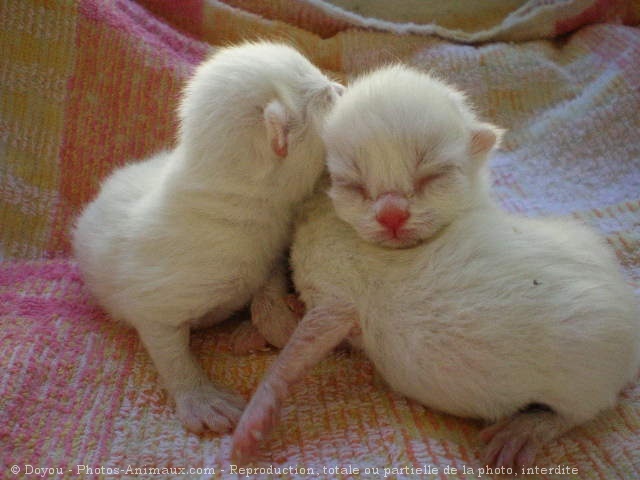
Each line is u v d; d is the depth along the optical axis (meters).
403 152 0.14
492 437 0.14
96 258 0.18
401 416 0.14
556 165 0.24
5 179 0.21
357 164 0.15
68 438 0.14
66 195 0.22
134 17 0.24
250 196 0.16
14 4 0.22
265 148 0.16
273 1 0.27
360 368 0.16
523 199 0.23
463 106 0.17
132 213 0.18
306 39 0.26
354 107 0.15
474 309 0.14
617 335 0.14
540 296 0.14
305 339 0.15
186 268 0.16
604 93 0.25
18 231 0.21
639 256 0.20
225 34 0.26
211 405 0.15
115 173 0.21
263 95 0.16
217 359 0.17
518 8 0.28
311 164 0.16
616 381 0.14
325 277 0.15
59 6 0.22
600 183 0.24
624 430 0.14
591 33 0.27
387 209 0.14
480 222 0.15
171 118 0.23
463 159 0.15
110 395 0.15
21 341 0.16
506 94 0.26
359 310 0.15
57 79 0.22
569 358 0.13
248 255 0.17
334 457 0.13
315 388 0.16
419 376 0.14
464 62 0.26
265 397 0.14
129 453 0.14
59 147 0.22
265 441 0.14
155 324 0.17
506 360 0.13
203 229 0.16
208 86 0.16
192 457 0.14
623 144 0.24
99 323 0.18
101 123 0.23
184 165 0.17
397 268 0.15
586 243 0.15
